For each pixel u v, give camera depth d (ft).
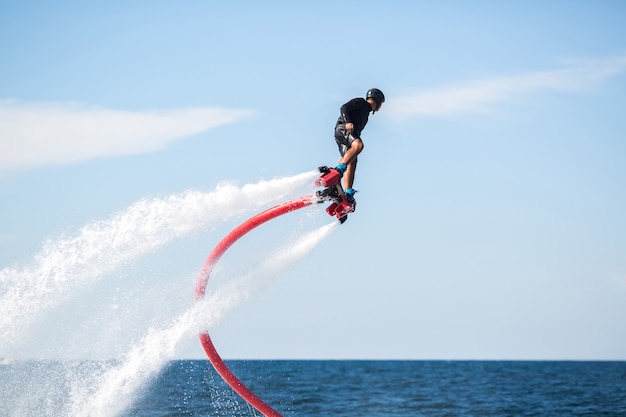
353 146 119.24
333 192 119.24
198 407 247.70
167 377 417.69
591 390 452.76
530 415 279.28
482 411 291.58
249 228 133.49
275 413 153.07
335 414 264.72
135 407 238.68
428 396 369.91
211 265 142.00
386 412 277.03
